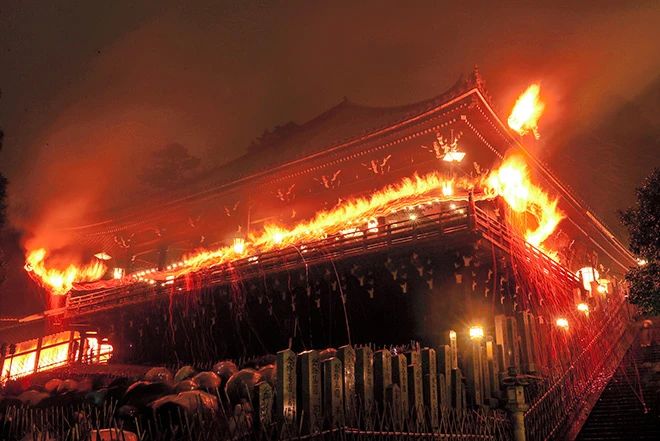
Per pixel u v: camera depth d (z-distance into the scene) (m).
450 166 22.77
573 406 13.77
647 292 16.92
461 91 20.41
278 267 19.78
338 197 25.66
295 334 20.23
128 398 12.60
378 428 9.69
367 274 18.12
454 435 9.22
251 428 7.31
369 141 23.36
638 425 13.24
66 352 27.81
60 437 8.31
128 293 25.00
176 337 24.05
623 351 19.73
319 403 9.84
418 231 17.09
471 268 17.17
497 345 14.49
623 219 17.66
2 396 16.83
